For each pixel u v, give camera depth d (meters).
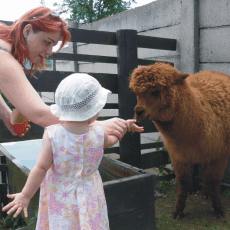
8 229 4.14
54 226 2.29
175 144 4.02
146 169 6.04
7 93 2.09
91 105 2.19
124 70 5.04
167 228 4.21
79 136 2.24
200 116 3.90
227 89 4.33
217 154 4.18
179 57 5.68
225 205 4.80
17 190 3.71
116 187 3.02
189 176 4.34
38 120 2.09
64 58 4.75
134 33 5.05
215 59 5.22
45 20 2.14
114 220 3.05
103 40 4.93
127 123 2.44
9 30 2.21
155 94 3.65
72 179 2.28
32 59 2.27
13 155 4.13
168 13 5.81
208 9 5.22
